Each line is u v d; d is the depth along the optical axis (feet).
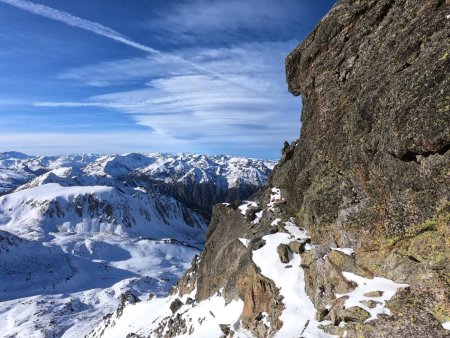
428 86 55.42
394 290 57.67
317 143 88.22
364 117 69.56
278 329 72.90
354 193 73.05
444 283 52.65
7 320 606.14
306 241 87.25
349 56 83.10
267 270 88.38
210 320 110.01
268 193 128.26
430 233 56.70
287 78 107.55
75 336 504.43
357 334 55.01
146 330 176.55
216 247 147.02
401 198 60.75
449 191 53.31
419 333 49.11
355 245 70.38
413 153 57.62
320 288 70.59
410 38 64.90
